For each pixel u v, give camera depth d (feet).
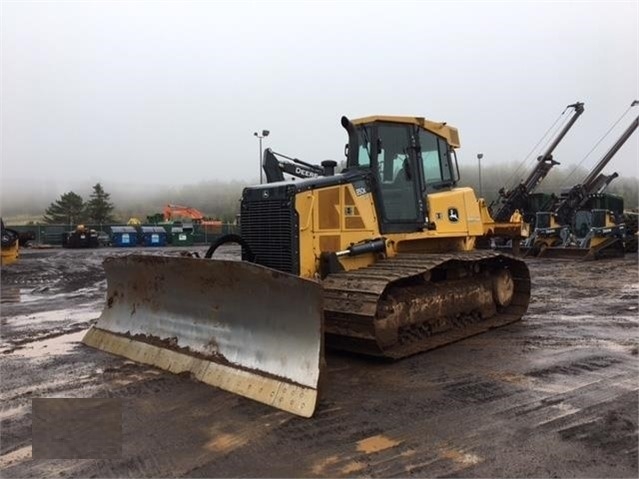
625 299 36.70
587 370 19.95
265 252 22.76
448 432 14.46
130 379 19.29
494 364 20.90
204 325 19.95
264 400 16.55
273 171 27.20
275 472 12.42
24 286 50.62
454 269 26.63
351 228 23.49
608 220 71.36
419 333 23.88
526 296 29.60
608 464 12.55
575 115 77.15
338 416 15.65
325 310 20.63
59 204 242.99
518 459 12.85
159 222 167.53
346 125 24.56
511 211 80.23
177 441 14.11
